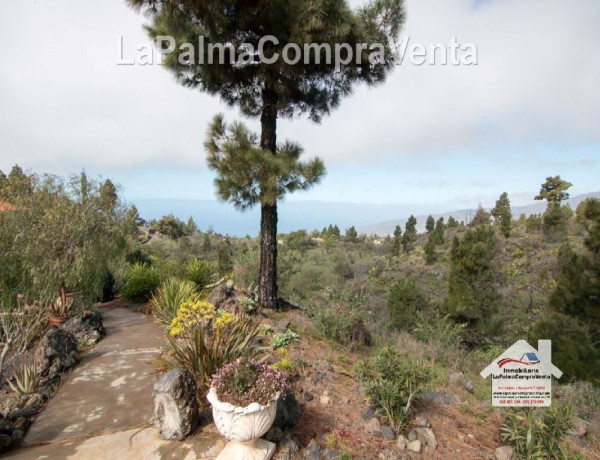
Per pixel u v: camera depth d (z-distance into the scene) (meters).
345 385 5.28
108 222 8.19
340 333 7.46
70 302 7.99
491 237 11.99
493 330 11.02
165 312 8.41
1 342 6.50
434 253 32.16
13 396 4.95
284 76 7.38
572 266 9.34
